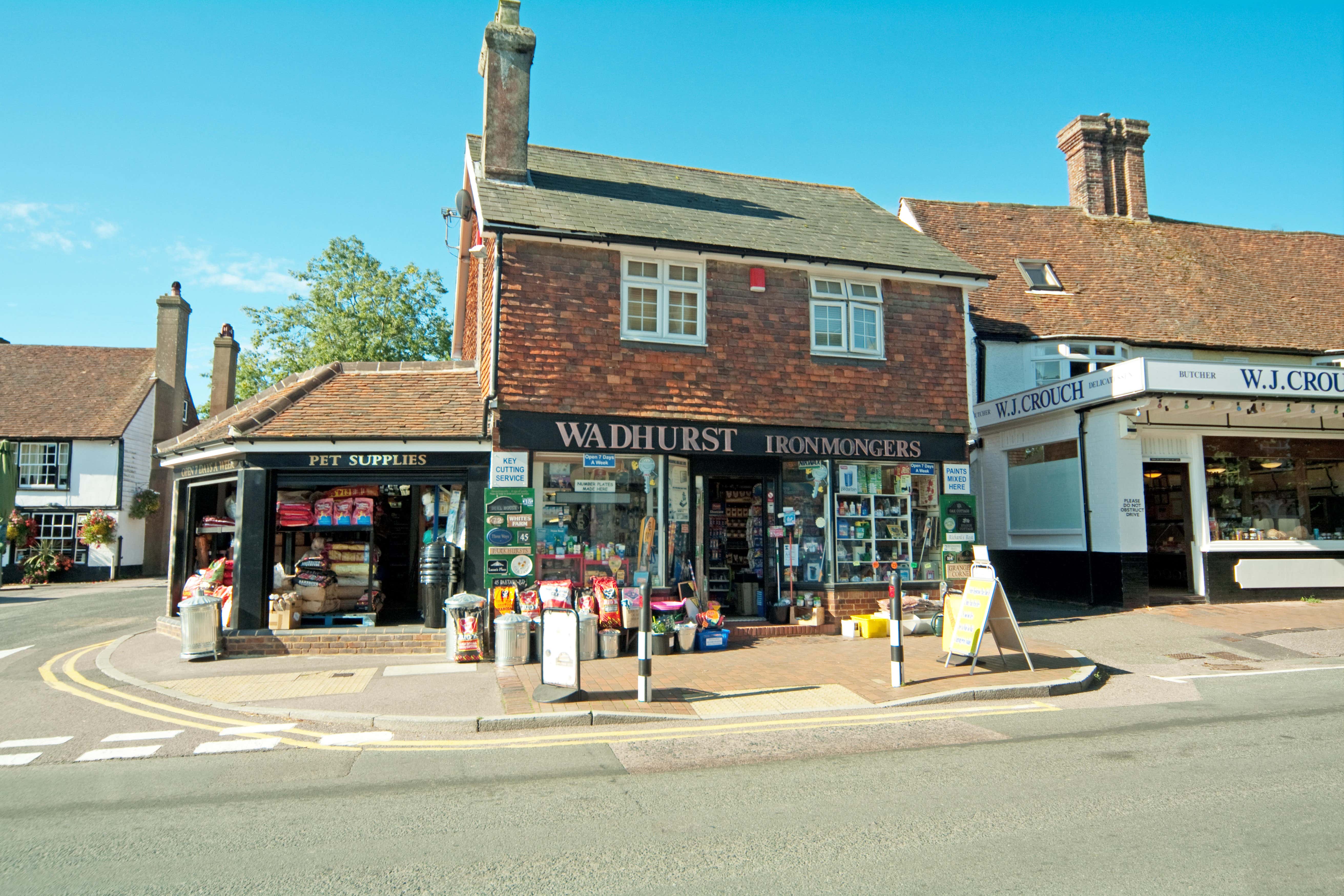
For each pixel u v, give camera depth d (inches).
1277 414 546.6
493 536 424.2
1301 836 171.5
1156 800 195.8
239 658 422.3
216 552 522.0
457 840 181.0
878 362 505.7
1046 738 262.8
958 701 323.0
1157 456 553.6
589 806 203.5
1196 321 706.8
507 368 436.1
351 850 175.9
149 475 1160.2
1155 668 381.7
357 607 459.5
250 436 430.6
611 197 521.7
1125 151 845.2
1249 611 514.3
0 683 382.6
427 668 392.2
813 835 179.8
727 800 205.9
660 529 457.1
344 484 448.8
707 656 417.4
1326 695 312.3
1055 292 722.8
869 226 584.7
